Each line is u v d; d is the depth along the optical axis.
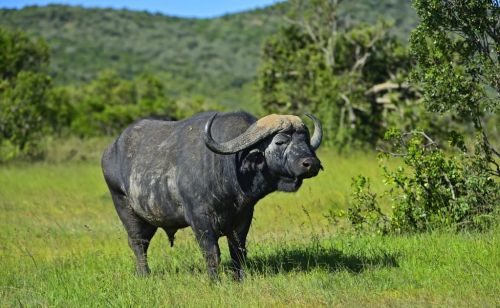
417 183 33.94
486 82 33.91
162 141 28.17
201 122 27.19
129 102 182.50
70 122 134.12
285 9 113.56
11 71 111.94
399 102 89.12
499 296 22.92
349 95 92.44
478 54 34.19
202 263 29.88
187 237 37.50
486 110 34.03
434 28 34.34
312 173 24.34
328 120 93.25
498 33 34.22
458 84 33.62
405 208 33.91
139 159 28.67
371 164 66.62
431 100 34.62
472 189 33.59
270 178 25.42
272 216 44.16
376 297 23.62
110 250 36.56
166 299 24.58
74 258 34.41
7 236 42.84
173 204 27.41
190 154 26.56
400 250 29.84
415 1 34.28
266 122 24.91
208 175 25.94
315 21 104.19
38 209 53.81
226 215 26.31
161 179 27.45
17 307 25.78
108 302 25.08
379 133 93.38
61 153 104.19
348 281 25.56
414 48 35.00
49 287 28.58
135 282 27.62
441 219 33.34
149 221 29.03
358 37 98.00
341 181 55.97
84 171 82.62
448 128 73.06
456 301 22.50
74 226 46.12
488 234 30.83
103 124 138.25
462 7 33.75
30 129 100.31
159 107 147.00
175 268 30.08
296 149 24.62
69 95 173.88
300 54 100.00
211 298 24.36
